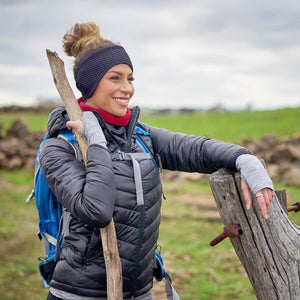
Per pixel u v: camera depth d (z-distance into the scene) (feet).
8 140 53.88
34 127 68.49
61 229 7.59
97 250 7.32
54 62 7.43
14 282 17.19
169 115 88.43
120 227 7.34
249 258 7.60
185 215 27.50
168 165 8.23
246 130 63.21
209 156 7.70
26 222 26.35
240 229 7.48
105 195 6.93
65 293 7.46
